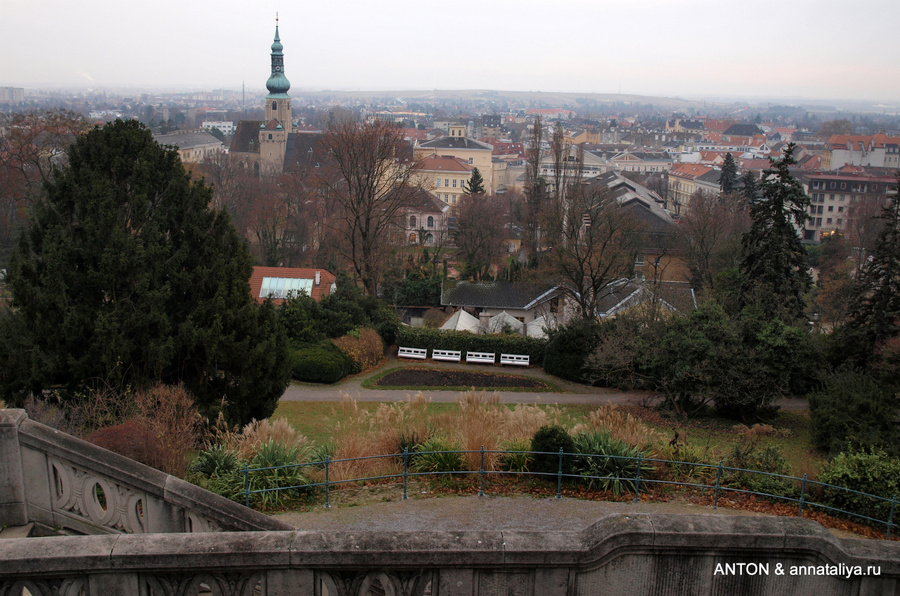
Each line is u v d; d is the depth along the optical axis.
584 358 40.16
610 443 14.28
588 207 46.62
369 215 50.34
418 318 59.66
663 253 58.38
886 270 36.66
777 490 14.24
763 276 39.12
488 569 6.78
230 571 6.43
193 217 22.03
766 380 30.53
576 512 12.71
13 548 6.21
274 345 22.33
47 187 21.38
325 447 14.73
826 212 117.50
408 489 13.48
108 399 17.59
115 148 21.69
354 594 6.63
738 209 74.88
